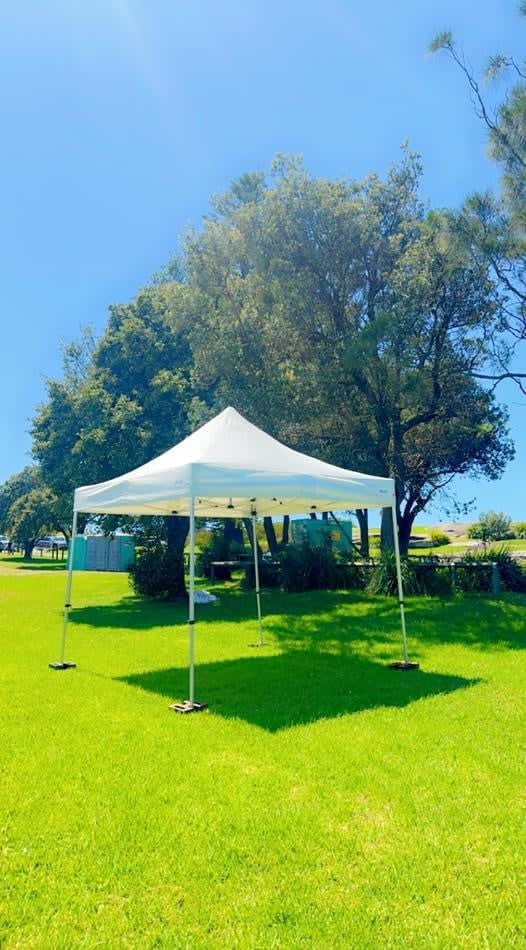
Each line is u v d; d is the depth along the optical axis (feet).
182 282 65.77
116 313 59.52
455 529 116.98
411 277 43.47
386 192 49.75
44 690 20.61
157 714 17.67
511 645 28.19
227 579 66.90
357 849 9.89
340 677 22.21
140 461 50.83
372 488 24.25
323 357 45.03
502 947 7.60
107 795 12.07
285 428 47.19
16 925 8.13
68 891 8.86
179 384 53.57
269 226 46.93
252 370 47.96
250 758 13.97
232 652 27.68
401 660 25.32
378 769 13.21
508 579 45.37
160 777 12.95
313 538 67.26
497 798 11.73
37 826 10.80
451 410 49.14
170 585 51.57
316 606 42.98
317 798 11.82
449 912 8.28
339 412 46.60
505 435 57.82
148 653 27.53
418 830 10.50
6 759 14.08
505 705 18.12
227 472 20.52
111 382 55.72
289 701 18.85
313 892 8.75
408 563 46.55
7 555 191.01
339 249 46.55
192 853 9.84
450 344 45.16
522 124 31.53
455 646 28.17
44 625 37.24
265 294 47.32
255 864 9.52
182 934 7.90
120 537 103.81
